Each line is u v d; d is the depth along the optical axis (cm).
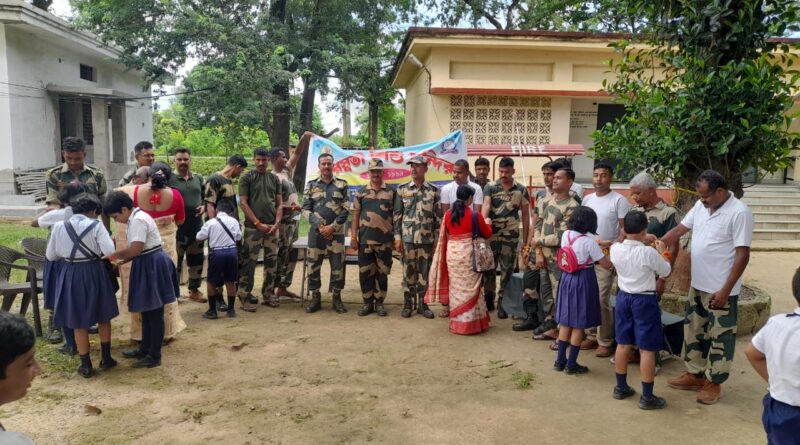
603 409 430
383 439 381
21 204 1631
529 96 1313
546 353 555
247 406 429
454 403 439
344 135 3231
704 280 439
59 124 1961
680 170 604
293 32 1888
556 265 569
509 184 657
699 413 423
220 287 687
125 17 1672
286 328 621
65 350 536
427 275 667
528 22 2159
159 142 3878
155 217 592
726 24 550
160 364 512
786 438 260
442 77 1284
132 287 497
